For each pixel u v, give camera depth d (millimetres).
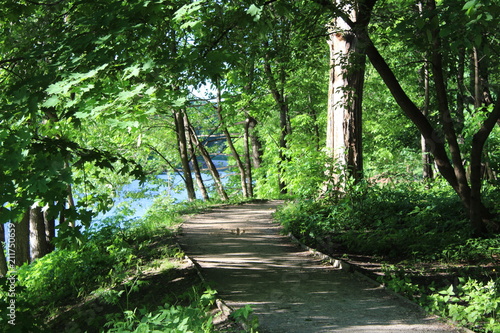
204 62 7094
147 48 8766
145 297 8102
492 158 14664
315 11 10711
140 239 13766
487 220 10758
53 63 7035
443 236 10625
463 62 15195
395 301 6941
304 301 6992
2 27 9211
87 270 11328
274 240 12586
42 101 6492
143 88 6914
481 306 6078
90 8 8195
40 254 16047
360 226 12656
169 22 8914
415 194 15211
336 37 15680
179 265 9570
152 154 35344
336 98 15852
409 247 10117
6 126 6230
